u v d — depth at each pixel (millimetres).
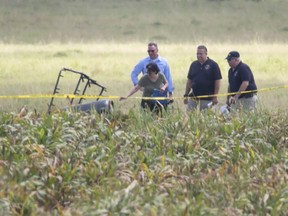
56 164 42812
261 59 132750
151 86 61438
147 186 40750
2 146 45562
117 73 112000
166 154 47781
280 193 40438
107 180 41719
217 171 44031
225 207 39438
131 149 47594
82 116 53719
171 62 128000
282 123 54281
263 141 49969
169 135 50812
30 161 43219
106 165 43562
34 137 48281
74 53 150750
